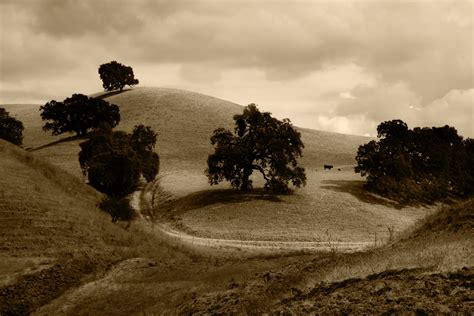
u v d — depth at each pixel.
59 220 39.19
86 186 56.25
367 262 14.48
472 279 9.42
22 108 196.25
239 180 87.94
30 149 127.25
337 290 11.22
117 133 97.25
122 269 30.14
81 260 31.31
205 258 37.38
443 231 19.58
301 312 10.14
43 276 27.75
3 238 34.25
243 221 68.00
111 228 41.75
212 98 180.25
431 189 98.69
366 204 79.50
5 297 24.83
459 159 113.69
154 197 89.62
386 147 97.88
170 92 181.00
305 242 58.47
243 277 19.14
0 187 42.25
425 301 8.82
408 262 12.58
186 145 126.44
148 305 19.66
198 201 80.75
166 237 48.62
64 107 133.50
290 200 78.31
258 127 84.75
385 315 8.70
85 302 23.11
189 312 14.63
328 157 124.25
